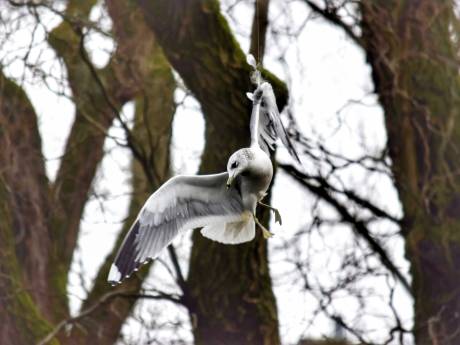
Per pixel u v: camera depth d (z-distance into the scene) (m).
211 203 9.64
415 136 16.25
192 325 14.33
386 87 16.16
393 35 15.91
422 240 16.09
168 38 13.70
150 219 9.67
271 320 14.15
